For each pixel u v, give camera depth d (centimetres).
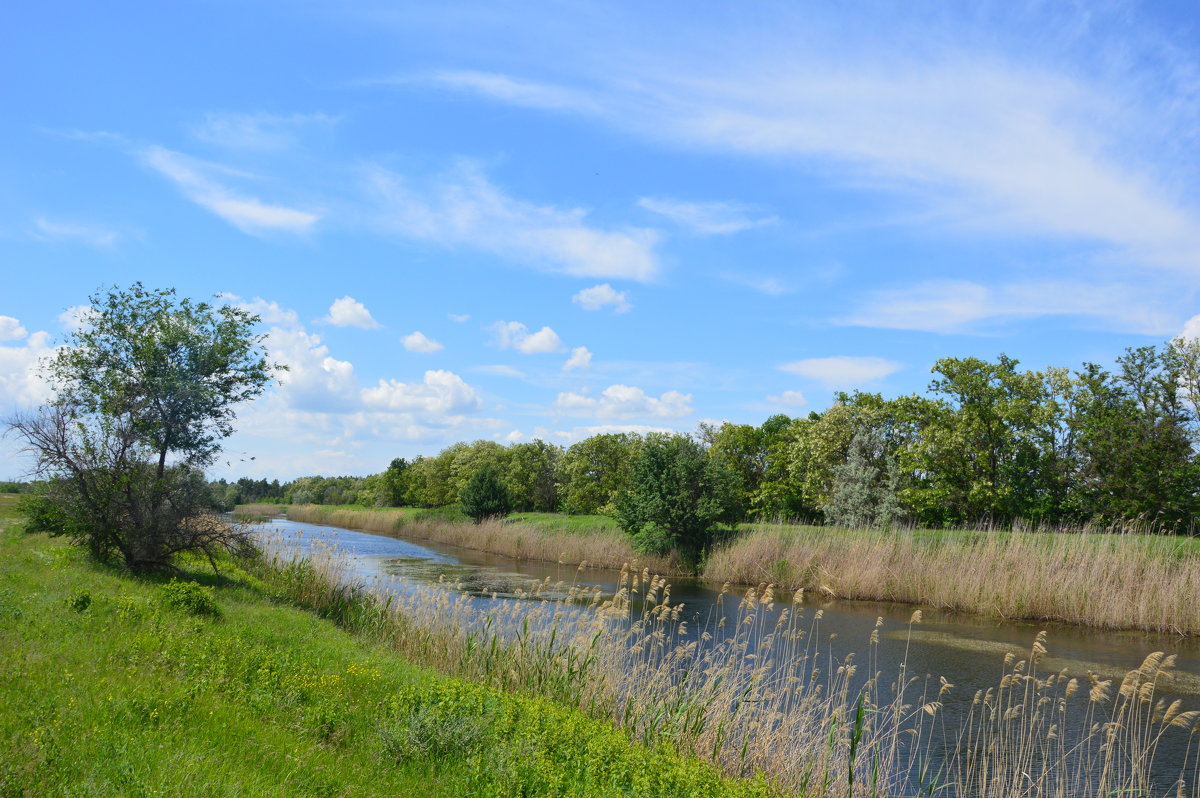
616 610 1505
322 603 2173
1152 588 2433
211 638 1232
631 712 1213
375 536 6719
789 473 4728
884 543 3222
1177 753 1294
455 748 874
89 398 2081
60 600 1355
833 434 4291
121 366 2148
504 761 830
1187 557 2548
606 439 6284
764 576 3388
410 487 9738
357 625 1878
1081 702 1596
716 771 950
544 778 785
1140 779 1107
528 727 934
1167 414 3284
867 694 1491
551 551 4406
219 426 2281
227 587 2058
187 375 2205
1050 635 2328
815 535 3559
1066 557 2720
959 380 3697
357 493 11950
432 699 1002
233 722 845
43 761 626
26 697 802
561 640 1488
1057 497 3547
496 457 8088
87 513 1984
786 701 1302
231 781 670
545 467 7338
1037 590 2591
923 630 2373
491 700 1084
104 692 856
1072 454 3556
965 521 3688
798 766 1087
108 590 1616
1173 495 3114
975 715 1493
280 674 1098
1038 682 1256
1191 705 1573
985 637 2270
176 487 2116
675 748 1090
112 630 1191
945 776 1173
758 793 840
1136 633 2355
